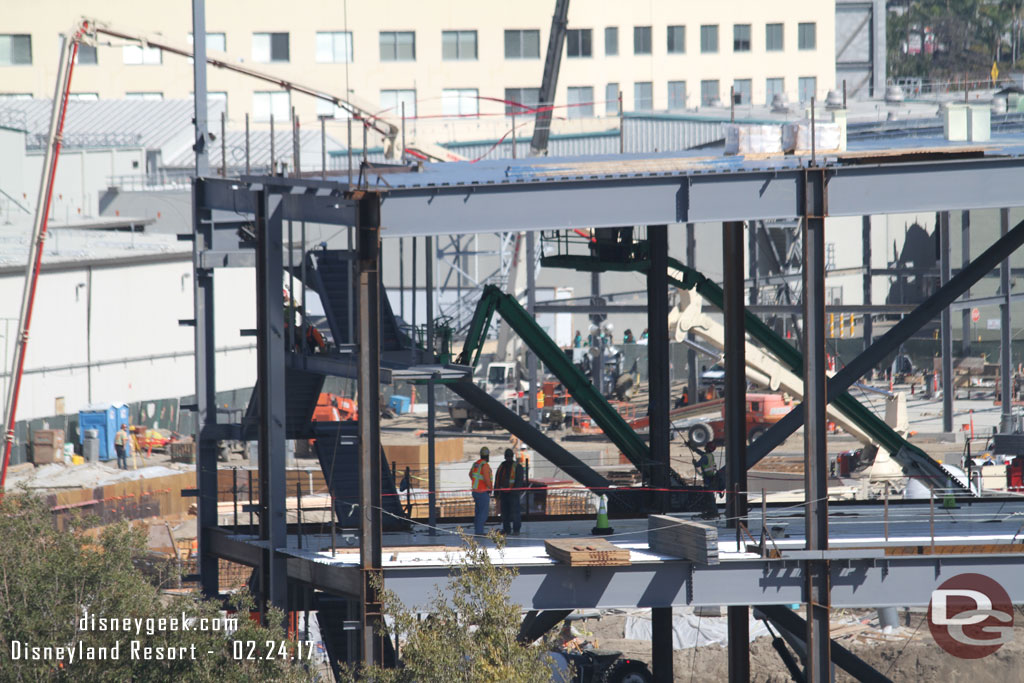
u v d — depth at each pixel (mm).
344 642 74375
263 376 73875
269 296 71375
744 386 74562
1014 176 62438
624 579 62906
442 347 81312
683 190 62781
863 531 71250
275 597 69625
